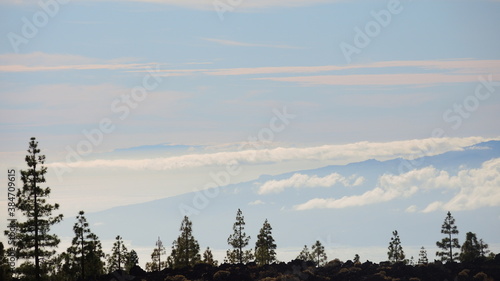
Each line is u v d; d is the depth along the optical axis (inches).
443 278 4197.8
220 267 4569.4
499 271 4234.7
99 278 4330.7
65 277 4584.2
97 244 4675.2
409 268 4436.5
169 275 4352.9
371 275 4269.2
